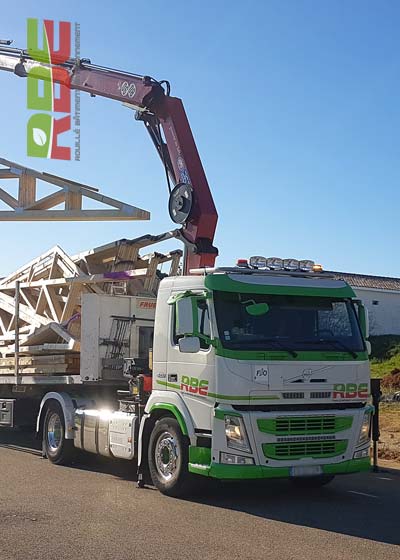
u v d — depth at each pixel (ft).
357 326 31.09
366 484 34.65
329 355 29.68
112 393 39.45
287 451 28.30
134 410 33.76
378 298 130.31
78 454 38.63
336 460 29.12
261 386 28.27
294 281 30.68
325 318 30.50
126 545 22.30
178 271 41.55
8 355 46.78
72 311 42.63
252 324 29.19
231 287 29.27
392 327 130.11
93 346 38.29
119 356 38.93
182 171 40.83
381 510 28.37
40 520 25.36
